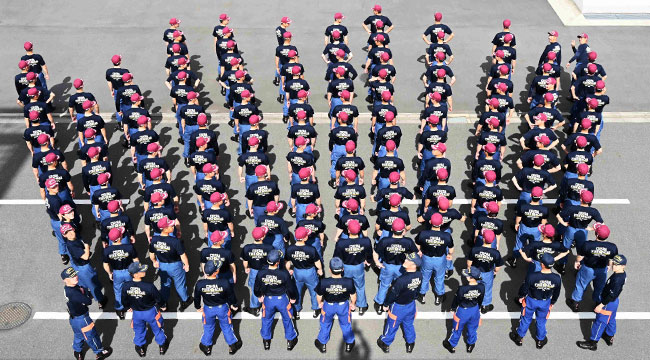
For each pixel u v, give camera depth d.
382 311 10.83
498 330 10.60
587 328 10.62
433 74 15.11
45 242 12.55
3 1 22.95
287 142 15.55
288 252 9.91
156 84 18.14
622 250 12.24
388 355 10.16
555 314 10.88
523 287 9.66
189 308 11.03
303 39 20.41
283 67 15.44
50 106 16.94
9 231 12.81
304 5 22.75
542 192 10.95
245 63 19.20
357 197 11.37
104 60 19.38
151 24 21.53
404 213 10.71
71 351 10.31
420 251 10.44
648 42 20.16
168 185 11.52
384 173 12.13
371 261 11.73
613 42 20.17
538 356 10.12
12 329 10.68
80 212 13.33
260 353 10.20
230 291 9.37
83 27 21.30
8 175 14.46
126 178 14.32
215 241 9.98
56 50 19.89
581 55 16.50
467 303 9.30
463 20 21.58
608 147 15.35
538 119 12.77
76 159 15.09
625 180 14.20
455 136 15.80
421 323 10.71
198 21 21.72
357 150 15.17
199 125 12.99
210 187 11.76
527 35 20.56
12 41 20.34
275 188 11.39
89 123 13.41
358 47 19.97
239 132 14.23
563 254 10.68
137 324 9.67
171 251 10.06
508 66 15.45
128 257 10.07
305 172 11.13
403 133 15.91
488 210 10.78
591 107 13.51
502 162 14.91
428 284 10.78
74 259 10.35
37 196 13.81
